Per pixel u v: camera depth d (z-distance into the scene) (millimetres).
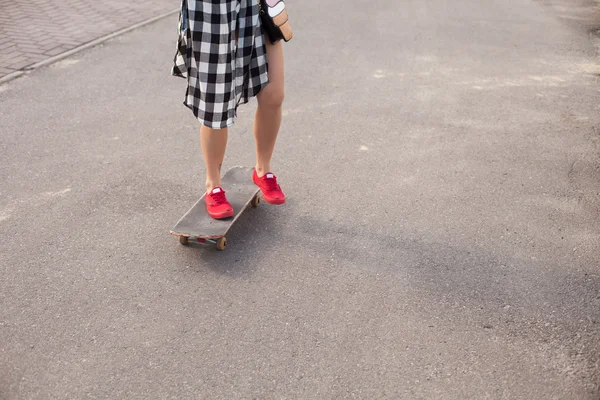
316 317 2801
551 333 2729
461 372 2508
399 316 2814
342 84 5750
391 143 4555
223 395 2389
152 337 2674
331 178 4031
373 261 3199
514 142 4605
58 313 2803
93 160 4234
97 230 3434
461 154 4398
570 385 2455
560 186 3984
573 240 3410
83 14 7969
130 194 3816
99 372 2486
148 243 3330
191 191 3873
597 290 3012
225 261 3184
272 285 3010
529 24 8109
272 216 3584
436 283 3041
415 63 6383
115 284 3002
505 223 3559
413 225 3523
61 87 5555
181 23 2979
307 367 2523
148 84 5699
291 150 4410
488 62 6469
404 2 9312
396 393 2404
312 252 3266
